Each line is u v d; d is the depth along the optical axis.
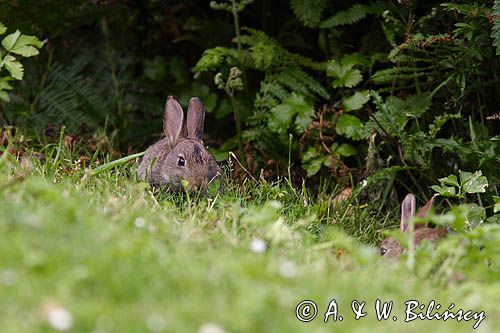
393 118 12.40
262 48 13.22
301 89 13.41
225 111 14.58
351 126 12.96
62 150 11.65
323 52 14.72
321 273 7.39
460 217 8.85
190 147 11.57
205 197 11.09
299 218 10.69
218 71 14.87
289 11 14.83
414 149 12.02
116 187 10.16
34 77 14.97
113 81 15.44
